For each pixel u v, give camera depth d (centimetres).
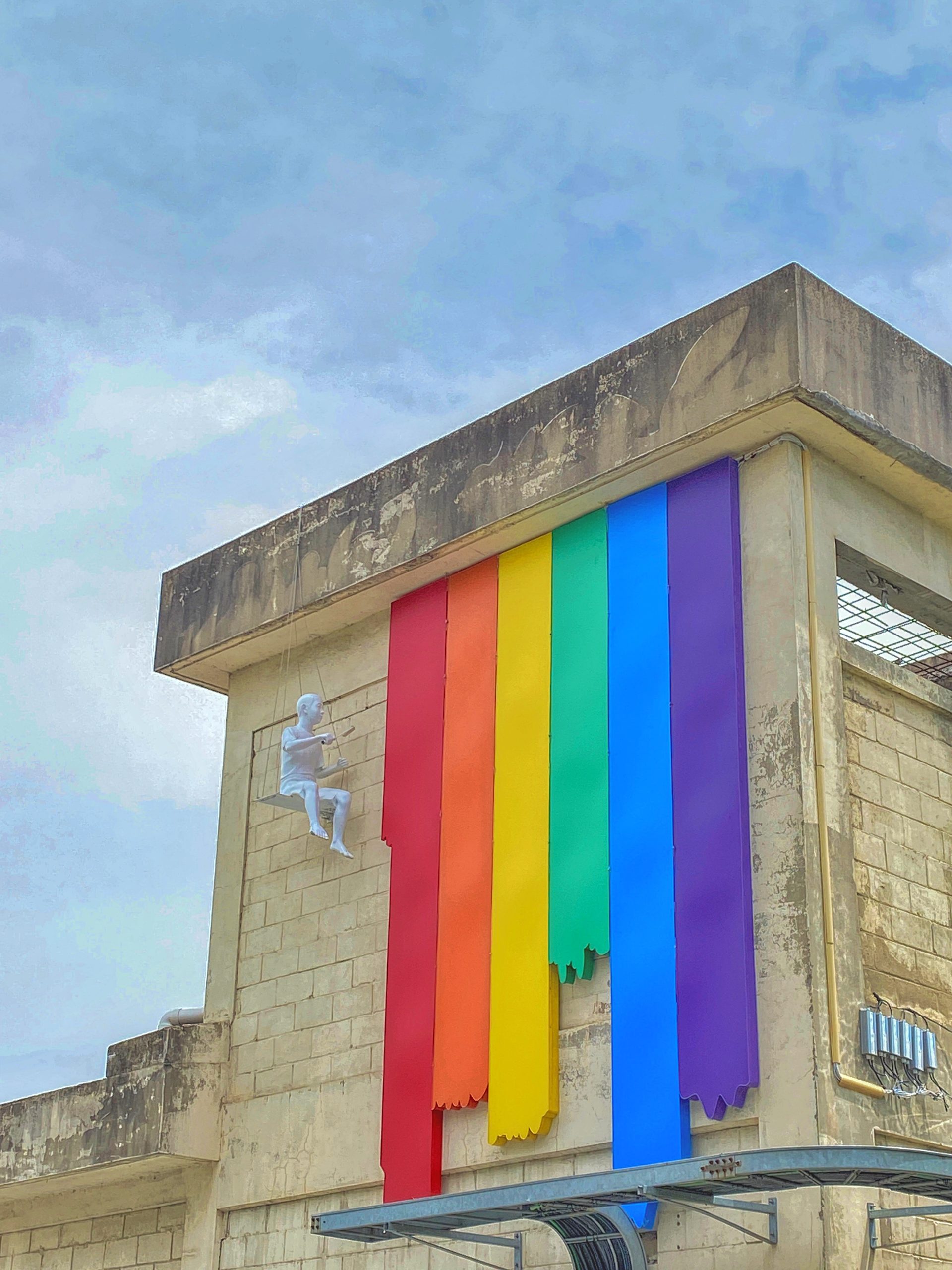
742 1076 1767
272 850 2494
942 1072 1919
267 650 2594
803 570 1948
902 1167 1475
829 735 1903
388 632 2433
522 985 2027
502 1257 1991
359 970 2281
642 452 2048
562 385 2188
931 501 2119
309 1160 2233
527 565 2227
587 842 2014
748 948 1814
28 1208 2680
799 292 1947
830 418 1953
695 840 1900
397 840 2266
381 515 2392
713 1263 1773
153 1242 2438
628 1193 1595
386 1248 2123
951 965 1997
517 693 2173
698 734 1939
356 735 2420
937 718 2130
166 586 2733
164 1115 2327
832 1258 1684
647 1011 1881
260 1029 2389
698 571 2006
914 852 2011
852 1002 1803
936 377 2102
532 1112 1958
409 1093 2116
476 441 2283
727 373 1983
